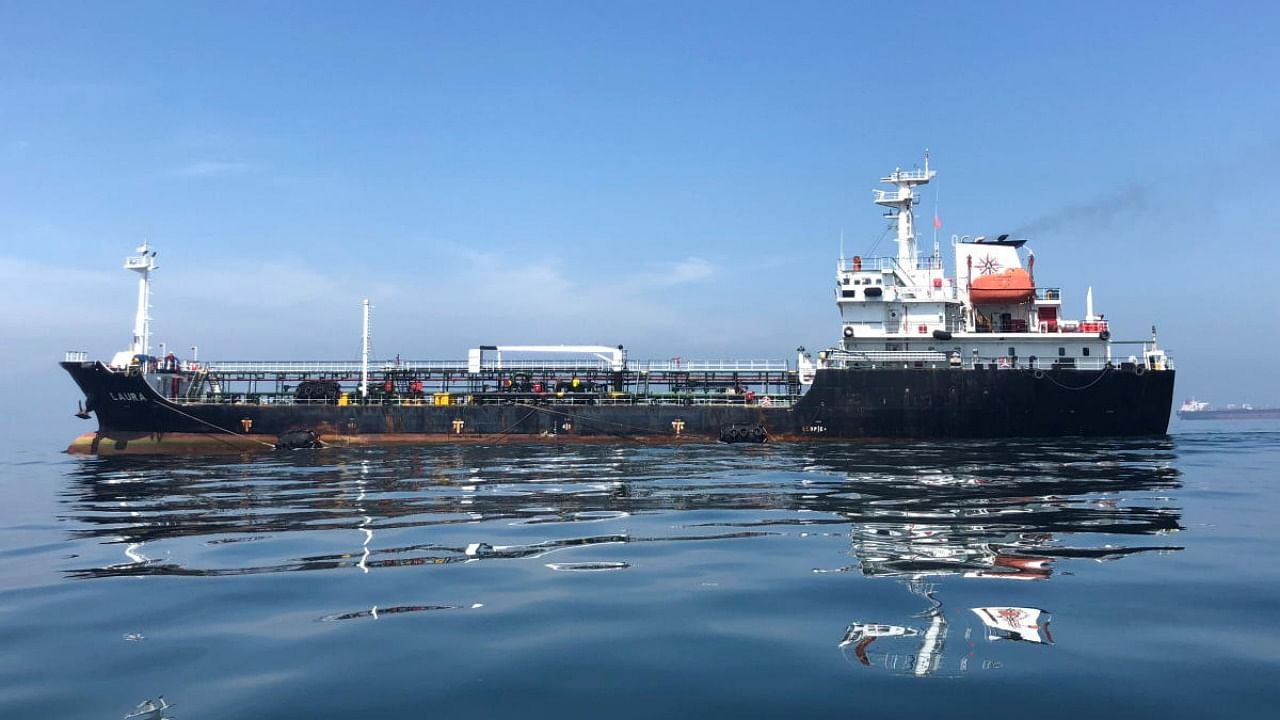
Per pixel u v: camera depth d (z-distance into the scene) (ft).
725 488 95.20
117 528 73.10
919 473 110.63
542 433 183.62
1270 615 39.73
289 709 29.27
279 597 45.34
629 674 32.45
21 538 68.59
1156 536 61.52
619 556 55.83
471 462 138.21
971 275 194.90
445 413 183.62
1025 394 176.55
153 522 76.13
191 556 58.34
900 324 190.19
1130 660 33.35
